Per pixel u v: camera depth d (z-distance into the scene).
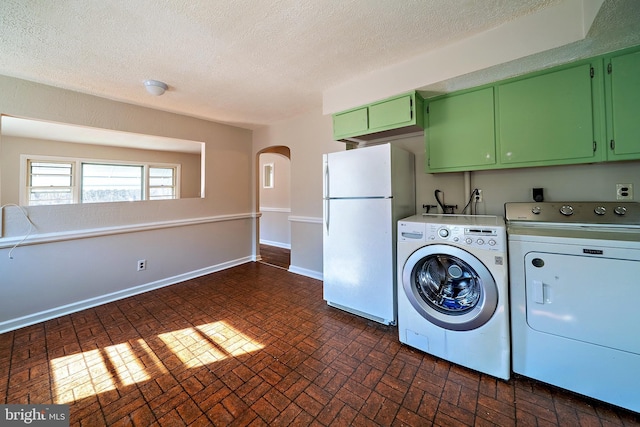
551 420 1.29
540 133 1.86
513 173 2.16
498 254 1.55
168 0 1.41
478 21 1.67
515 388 1.50
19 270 2.25
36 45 1.80
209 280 3.48
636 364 1.28
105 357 1.82
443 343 1.75
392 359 1.79
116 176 5.14
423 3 1.49
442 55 1.96
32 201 4.20
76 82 2.38
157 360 1.79
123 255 2.90
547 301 1.47
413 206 2.59
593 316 1.37
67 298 2.51
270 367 1.71
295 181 3.75
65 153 4.49
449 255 1.72
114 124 2.82
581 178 1.92
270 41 1.82
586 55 1.67
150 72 2.22
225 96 2.80
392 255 2.15
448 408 1.37
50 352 1.87
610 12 1.29
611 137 1.64
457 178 2.42
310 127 3.49
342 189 2.42
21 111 2.26
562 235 1.45
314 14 1.56
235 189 4.13
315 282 3.40
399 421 1.29
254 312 2.53
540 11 1.59
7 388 1.52
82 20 1.55
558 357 1.45
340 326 2.25
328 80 2.46
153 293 3.02
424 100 2.35
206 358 1.81
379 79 2.31
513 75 1.92
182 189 6.05
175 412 1.36
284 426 1.27
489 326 1.59
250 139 4.32
